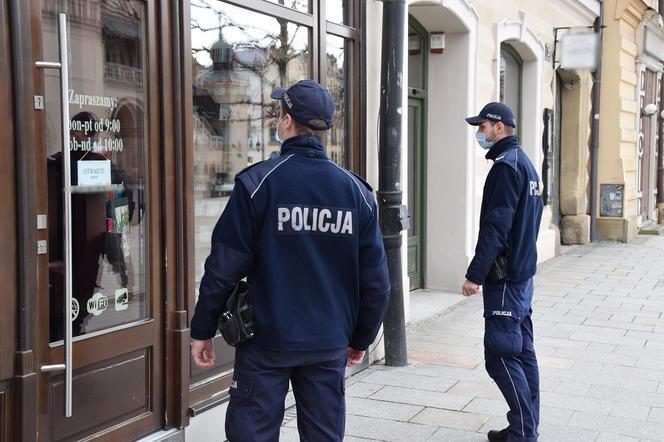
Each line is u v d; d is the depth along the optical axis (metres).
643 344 6.40
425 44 8.41
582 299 8.44
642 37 14.71
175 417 3.83
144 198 3.69
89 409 3.35
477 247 3.82
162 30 3.73
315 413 2.82
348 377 5.37
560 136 13.27
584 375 5.49
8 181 2.92
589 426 4.45
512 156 3.87
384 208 5.53
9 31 2.91
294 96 2.82
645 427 4.43
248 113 4.63
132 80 3.61
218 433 4.09
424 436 4.28
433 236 8.66
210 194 4.32
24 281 2.98
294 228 2.74
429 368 5.63
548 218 11.91
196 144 4.17
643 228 15.87
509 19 9.58
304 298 2.75
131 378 3.60
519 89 11.02
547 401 4.90
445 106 8.45
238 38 4.48
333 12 5.44
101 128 3.45
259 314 2.75
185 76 3.86
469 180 8.47
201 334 2.80
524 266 3.86
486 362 3.98
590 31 12.02
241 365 2.80
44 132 3.10
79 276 3.36
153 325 3.70
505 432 4.12
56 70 3.18
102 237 3.47
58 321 3.21
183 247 3.84
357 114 5.70
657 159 17.41
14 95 2.93
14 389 2.98
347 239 2.81
